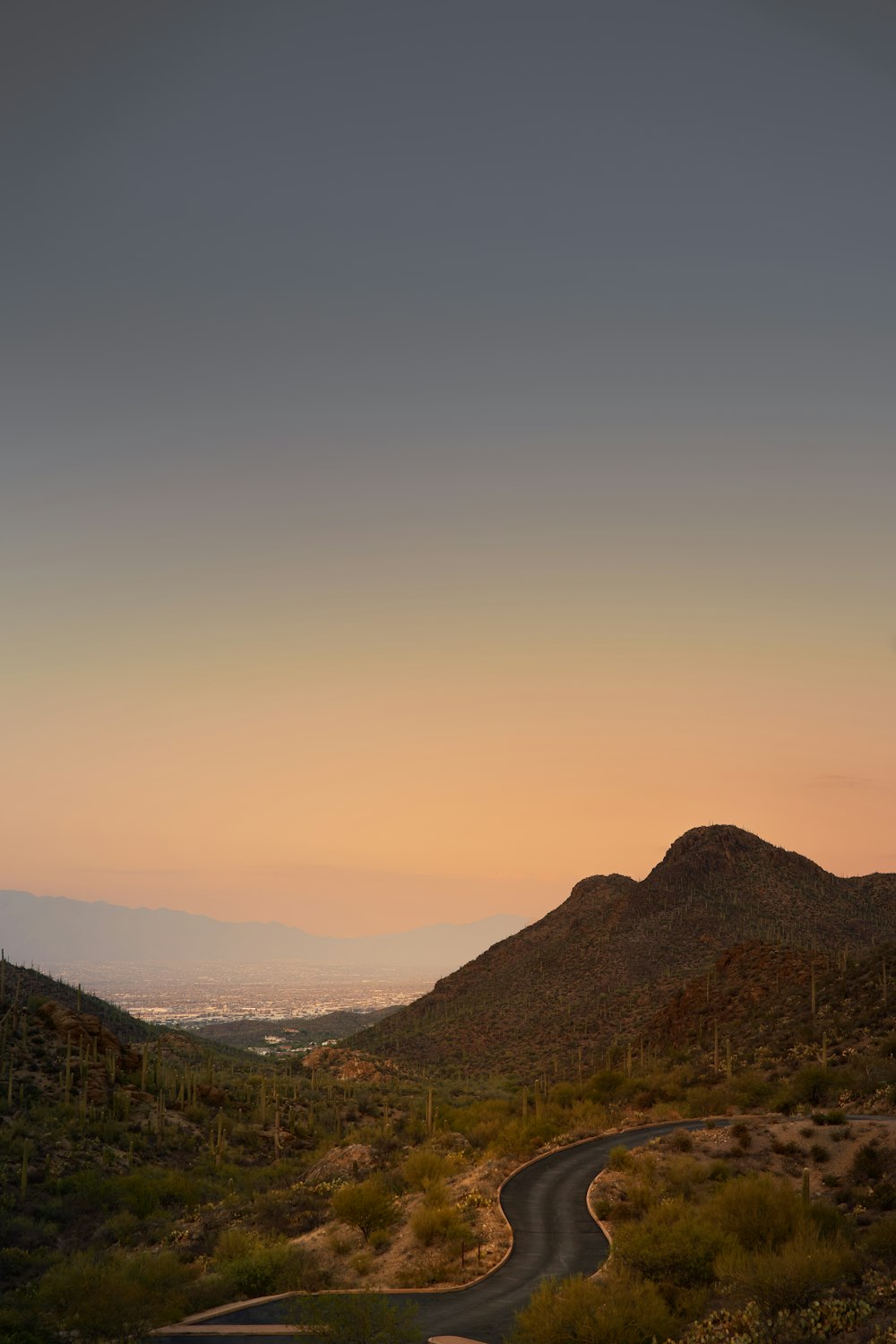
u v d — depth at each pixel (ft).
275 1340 97.81
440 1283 112.27
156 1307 105.81
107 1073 281.95
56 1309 108.06
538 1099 224.74
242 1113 298.15
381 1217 138.62
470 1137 214.07
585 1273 110.93
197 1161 236.43
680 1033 364.99
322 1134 288.51
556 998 566.77
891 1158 134.00
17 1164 203.41
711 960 545.03
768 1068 253.44
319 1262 130.00
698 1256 96.37
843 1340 77.51
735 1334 81.46
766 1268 87.56
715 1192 133.08
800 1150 147.33
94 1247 161.07
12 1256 150.92
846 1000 293.23
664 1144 160.25
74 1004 420.77
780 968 373.81
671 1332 83.46
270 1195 183.11
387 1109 337.31
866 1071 211.41
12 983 384.88
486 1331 94.68
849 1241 101.09
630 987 534.78
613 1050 401.49
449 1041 558.97
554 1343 81.97
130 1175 208.64
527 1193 145.79
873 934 573.33
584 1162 165.27
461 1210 139.54
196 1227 168.45
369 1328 89.61
